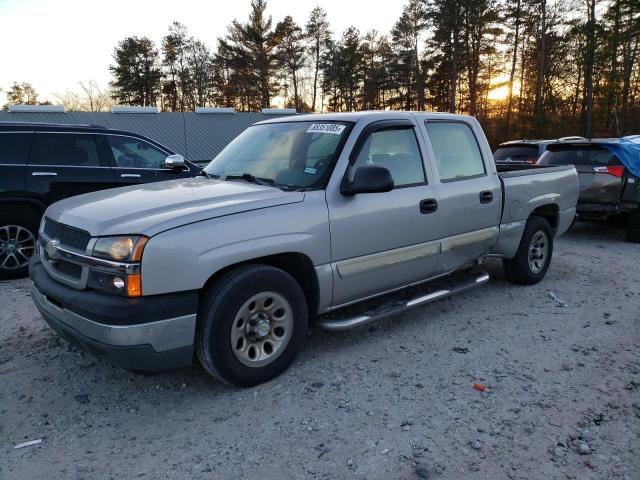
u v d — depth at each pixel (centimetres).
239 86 5328
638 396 341
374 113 429
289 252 348
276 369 355
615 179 852
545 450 282
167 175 757
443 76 5219
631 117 4569
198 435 297
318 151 399
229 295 319
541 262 599
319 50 5981
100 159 698
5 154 631
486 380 363
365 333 448
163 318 296
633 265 711
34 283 360
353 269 389
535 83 5028
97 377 367
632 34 4172
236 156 452
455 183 470
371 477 260
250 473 263
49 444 289
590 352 411
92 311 292
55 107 2494
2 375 370
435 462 271
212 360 322
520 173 549
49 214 375
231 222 322
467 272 573
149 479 259
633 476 262
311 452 280
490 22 4684
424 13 4866
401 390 348
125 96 5675
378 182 363
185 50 6006
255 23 5222
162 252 294
